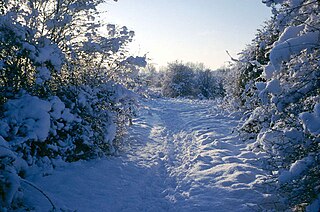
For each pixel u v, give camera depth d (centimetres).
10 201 520
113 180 775
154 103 2989
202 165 908
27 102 723
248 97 1262
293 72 499
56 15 849
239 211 607
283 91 485
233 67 1783
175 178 865
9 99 753
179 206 666
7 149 553
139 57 1017
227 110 1816
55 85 886
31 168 709
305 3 471
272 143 537
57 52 802
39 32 840
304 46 447
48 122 712
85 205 619
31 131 687
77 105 883
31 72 805
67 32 916
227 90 1814
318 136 468
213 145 1129
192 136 1386
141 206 668
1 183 519
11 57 764
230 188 703
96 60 995
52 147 779
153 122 1862
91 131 886
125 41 998
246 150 1054
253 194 660
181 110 2391
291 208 543
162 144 1288
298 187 471
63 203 607
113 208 633
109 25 987
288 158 510
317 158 453
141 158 1034
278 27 514
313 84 462
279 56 452
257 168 815
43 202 593
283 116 537
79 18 920
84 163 862
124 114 1041
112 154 1002
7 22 726
